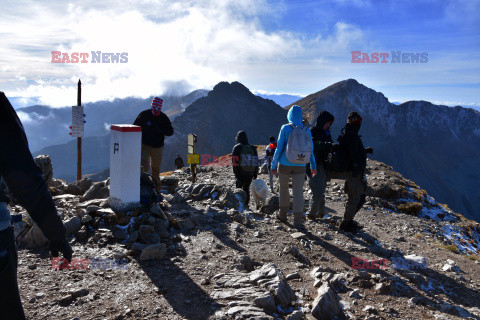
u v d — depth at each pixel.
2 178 1.47
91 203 5.92
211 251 5.11
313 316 3.63
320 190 7.82
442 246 8.02
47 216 1.46
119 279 4.00
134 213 5.52
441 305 4.40
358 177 7.05
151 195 6.06
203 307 3.52
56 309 3.28
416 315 4.02
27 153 1.40
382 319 3.81
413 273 5.38
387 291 4.54
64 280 3.85
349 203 7.26
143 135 7.42
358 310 3.99
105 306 3.41
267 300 3.63
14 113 1.41
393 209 11.66
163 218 5.77
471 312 4.39
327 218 8.38
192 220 6.46
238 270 4.54
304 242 6.14
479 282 5.82
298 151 6.67
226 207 7.91
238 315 3.36
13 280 1.47
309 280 4.59
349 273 4.97
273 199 8.82
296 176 7.05
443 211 13.04
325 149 7.43
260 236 6.18
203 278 4.19
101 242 4.89
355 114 6.83
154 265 4.45
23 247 4.62
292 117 6.92
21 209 5.52
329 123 7.69
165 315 3.33
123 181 5.48
